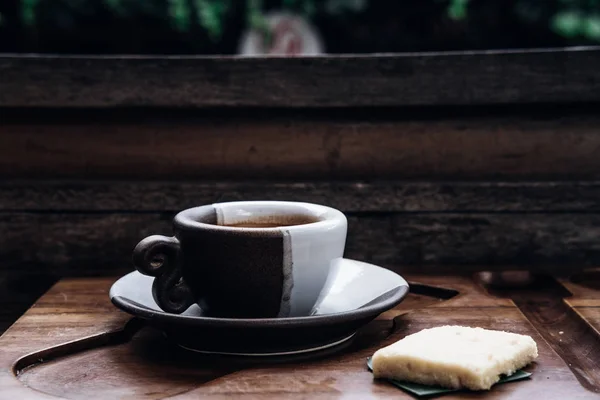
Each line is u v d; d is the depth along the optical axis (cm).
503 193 73
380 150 74
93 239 74
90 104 72
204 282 56
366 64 72
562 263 73
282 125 74
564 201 73
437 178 74
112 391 51
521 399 48
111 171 74
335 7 154
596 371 55
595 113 73
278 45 151
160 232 74
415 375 50
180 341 56
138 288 60
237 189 73
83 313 61
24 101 72
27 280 74
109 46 141
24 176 74
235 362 54
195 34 142
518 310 62
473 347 52
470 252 74
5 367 52
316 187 73
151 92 72
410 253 74
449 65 71
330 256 56
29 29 133
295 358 54
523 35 150
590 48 71
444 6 148
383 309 54
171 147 74
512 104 72
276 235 54
